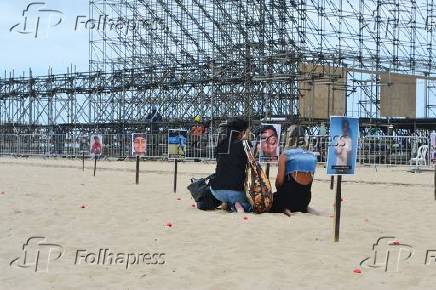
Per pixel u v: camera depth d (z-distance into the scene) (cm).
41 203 1533
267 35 4088
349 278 827
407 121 4272
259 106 3812
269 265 889
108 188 1944
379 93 4300
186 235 1112
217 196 1424
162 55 4734
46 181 2208
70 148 4372
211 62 4006
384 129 4362
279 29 4072
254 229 1175
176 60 4606
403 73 4344
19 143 4650
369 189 1995
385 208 1502
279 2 4069
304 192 1399
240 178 1420
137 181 2130
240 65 3853
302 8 4409
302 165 1394
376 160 3397
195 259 923
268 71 3725
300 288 777
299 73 3559
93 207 1466
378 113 4297
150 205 1517
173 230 1162
